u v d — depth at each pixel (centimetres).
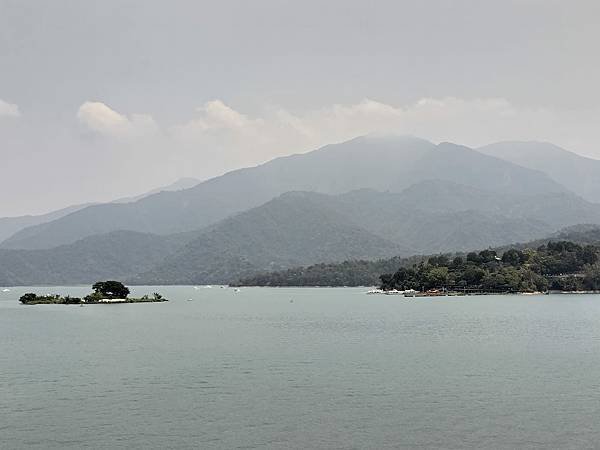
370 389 8625
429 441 6347
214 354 12306
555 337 14962
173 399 8125
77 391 8681
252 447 6197
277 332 17100
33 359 11912
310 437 6488
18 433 6712
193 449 6153
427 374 9750
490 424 6888
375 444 6266
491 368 10288
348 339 14925
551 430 6662
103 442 6391
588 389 8550
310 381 9231
